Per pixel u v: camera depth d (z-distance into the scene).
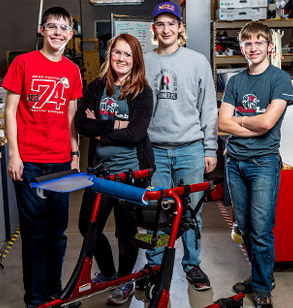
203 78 2.74
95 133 2.42
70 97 2.51
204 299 2.75
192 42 4.52
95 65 12.31
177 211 1.88
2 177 3.65
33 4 13.34
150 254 2.75
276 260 3.02
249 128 2.47
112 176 2.11
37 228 2.43
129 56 2.38
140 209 1.99
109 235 3.86
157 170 2.79
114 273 2.76
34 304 2.44
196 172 2.77
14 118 2.31
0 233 3.61
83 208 2.50
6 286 2.96
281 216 2.97
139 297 2.75
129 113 2.45
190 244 2.86
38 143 2.36
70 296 2.19
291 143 3.21
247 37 2.41
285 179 2.93
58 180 1.95
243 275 3.08
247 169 2.53
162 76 2.69
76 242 3.72
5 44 13.53
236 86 2.56
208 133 2.81
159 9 2.63
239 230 2.98
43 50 2.34
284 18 4.80
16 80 2.28
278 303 2.67
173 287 2.90
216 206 4.64
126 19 4.34
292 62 5.07
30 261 2.45
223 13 4.59
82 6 13.64
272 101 2.43
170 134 2.72
